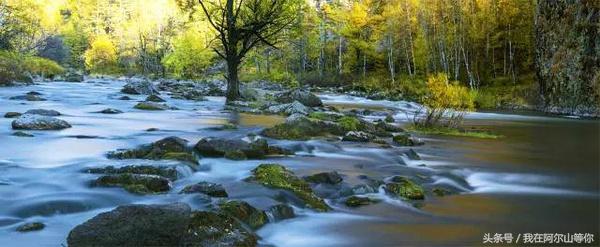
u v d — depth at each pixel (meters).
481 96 42.62
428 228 7.21
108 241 5.50
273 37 31.20
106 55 85.19
